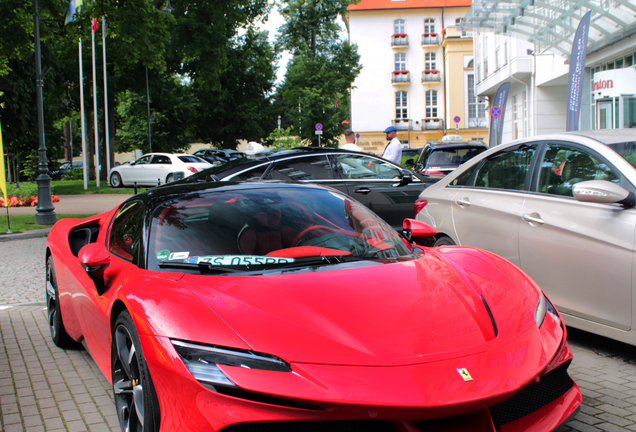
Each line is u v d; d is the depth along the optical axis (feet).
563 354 7.82
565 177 13.21
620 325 11.28
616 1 44.24
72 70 105.40
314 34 144.25
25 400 10.68
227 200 10.61
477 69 107.65
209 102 134.41
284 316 7.11
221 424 6.26
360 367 6.43
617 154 12.16
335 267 8.97
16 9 55.11
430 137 187.21
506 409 7.15
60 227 14.69
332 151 24.58
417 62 188.14
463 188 16.57
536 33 57.67
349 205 11.50
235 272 8.62
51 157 139.74
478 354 6.84
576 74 42.29
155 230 9.71
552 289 12.87
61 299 12.97
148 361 7.04
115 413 10.02
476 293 8.32
